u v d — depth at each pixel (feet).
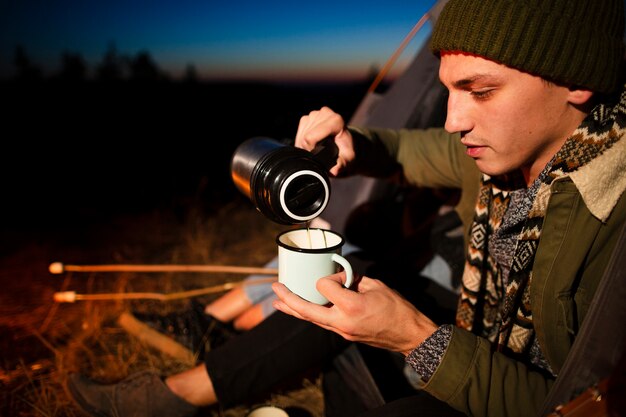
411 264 5.33
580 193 2.85
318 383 5.68
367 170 4.64
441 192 5.51
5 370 5.88
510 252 3.57
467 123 3.02
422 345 2.98
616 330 2.51
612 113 2.87
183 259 9.37
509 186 3.70
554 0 2.66
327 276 3.08
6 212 12.10
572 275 2.94
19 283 8.16
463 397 2.91
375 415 3.23
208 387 4.50
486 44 2.72
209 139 24.52
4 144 20.68
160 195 14.07
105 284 8.15
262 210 3.43
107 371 5.82
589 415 2.55
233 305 6.10
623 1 2.94
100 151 20.49
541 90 2.85
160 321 6.06
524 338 3.31
